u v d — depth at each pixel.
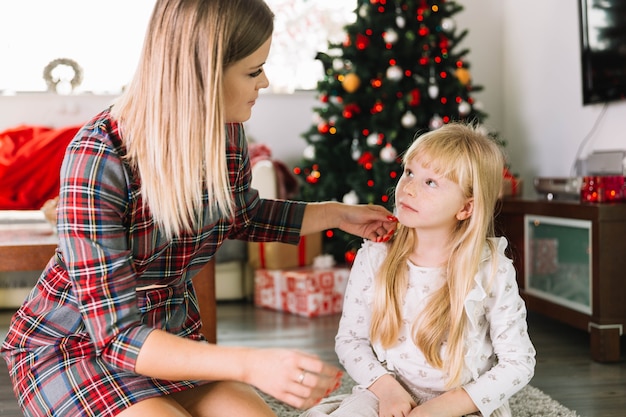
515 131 4.62
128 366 1.00
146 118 1.07
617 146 3.40
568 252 2.87
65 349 1.15
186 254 1.20
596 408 2.06
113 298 1.03
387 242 1.56
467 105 3.92
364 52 4.04
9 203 3.78
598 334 2.58
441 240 1.47
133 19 4.73
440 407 1.33
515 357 1.39
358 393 1.45
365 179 3.89
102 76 4.71
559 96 4.00
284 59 4.82
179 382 1.18
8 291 3.65
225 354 0.96
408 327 1.45
